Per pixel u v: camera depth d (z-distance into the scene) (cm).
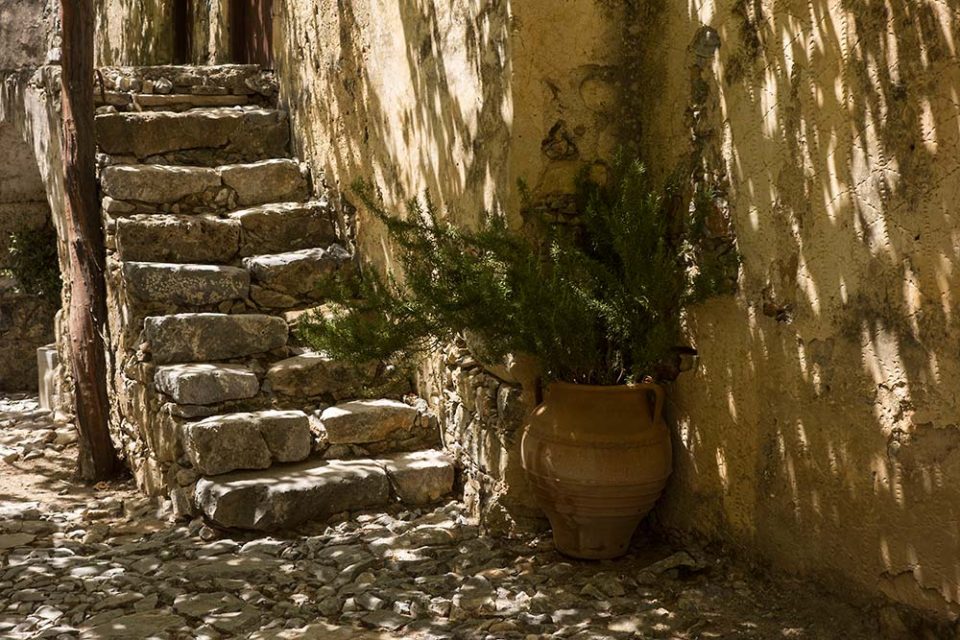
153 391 553
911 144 332
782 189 387
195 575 432
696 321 436
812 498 381
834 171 363
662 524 465
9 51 864
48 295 995
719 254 421
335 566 444
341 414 530
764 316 399
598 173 458
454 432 527
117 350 615
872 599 359
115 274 602
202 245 609
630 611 394
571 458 421
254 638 375
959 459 323
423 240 446
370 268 463
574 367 428
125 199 621
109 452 605
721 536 430
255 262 598
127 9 1045
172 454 521
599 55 451
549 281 418
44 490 584
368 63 584
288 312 597
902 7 332
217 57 873
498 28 447
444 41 497
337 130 631
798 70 375
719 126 417
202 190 642
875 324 350
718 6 412
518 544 464
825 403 373
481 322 418
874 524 355
